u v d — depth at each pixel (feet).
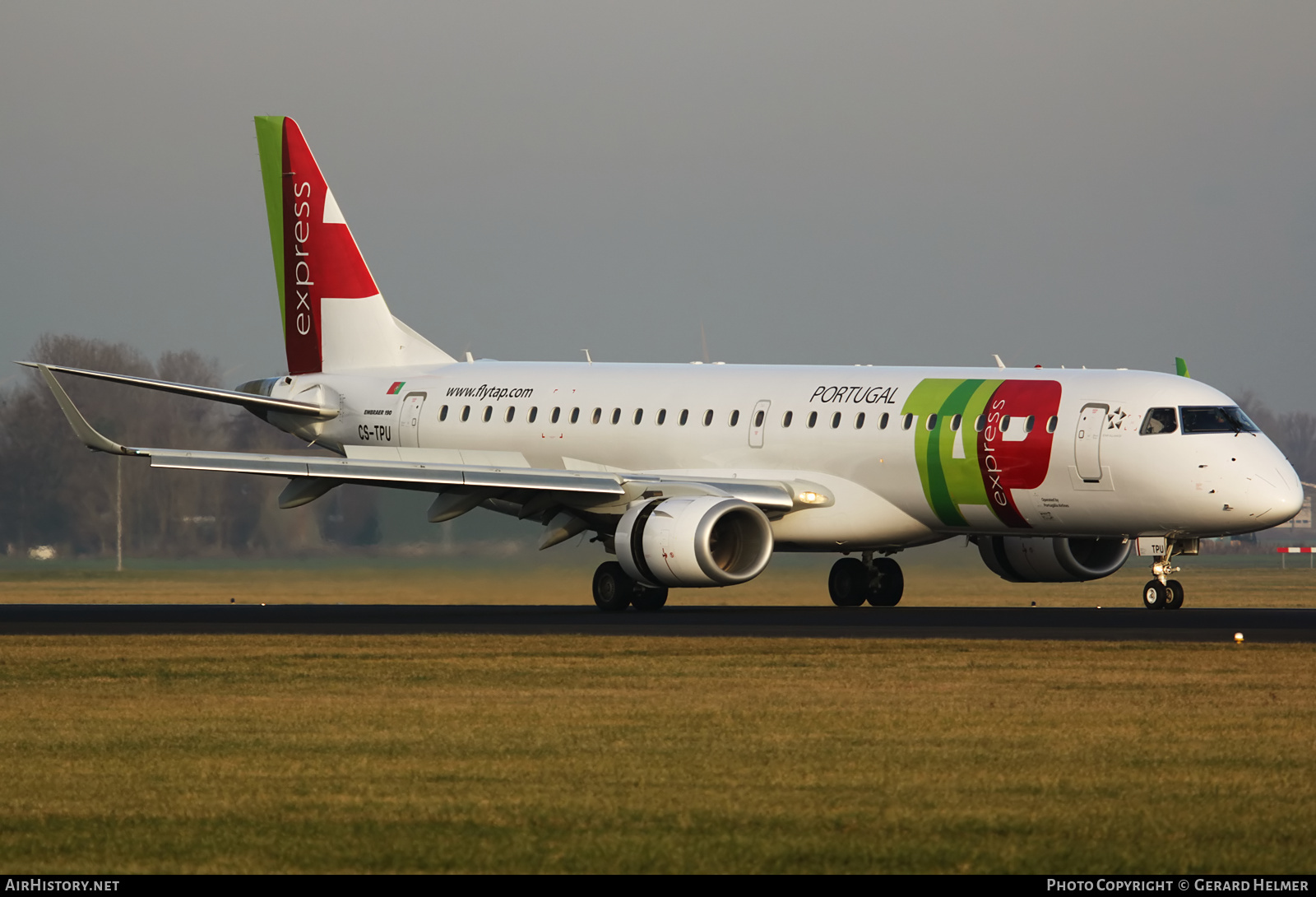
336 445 524.11
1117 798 156.66
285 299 540.52
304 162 532.73
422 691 233.35
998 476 398.62
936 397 412.57
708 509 396.98
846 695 225.35
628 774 169.37
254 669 263.90
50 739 193.16
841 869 131.23
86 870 132.36
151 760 179.11
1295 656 273.13
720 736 191.72
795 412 433.07
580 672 255.50
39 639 320.29
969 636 316.81
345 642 310.86
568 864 133.08
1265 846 138.31
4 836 143.84
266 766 174.81
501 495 440.86
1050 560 439.22
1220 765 172.86
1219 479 377.30
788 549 443.32
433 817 149.79
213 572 623.77
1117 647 289.33
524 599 517.96
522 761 176.55
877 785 163.02
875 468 417.90
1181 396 386.73
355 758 179.22
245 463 409.28
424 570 590.14
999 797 157.48
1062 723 199.93
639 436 458.91
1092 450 386.52
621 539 407.23
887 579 467.52
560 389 481.87
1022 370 414.41
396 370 520.42
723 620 374.84
